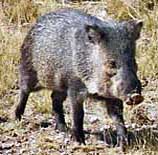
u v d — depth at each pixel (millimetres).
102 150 8438
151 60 10820
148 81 10508
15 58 10867
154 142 8508
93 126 9188
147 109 9695
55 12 9227
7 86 10320
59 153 8359
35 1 12719
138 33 8156
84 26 8336
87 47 8281
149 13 12219
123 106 9344
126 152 8336
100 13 12500
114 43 7941
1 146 8547
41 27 9148
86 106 9719
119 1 12500
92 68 8219
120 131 8547
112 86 7910
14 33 11703
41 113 9664
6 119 9453
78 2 12891
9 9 12461
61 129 9102
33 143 8641
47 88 9219
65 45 8648
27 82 9453
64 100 9289
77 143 8633
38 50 9102
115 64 7867
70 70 8539
